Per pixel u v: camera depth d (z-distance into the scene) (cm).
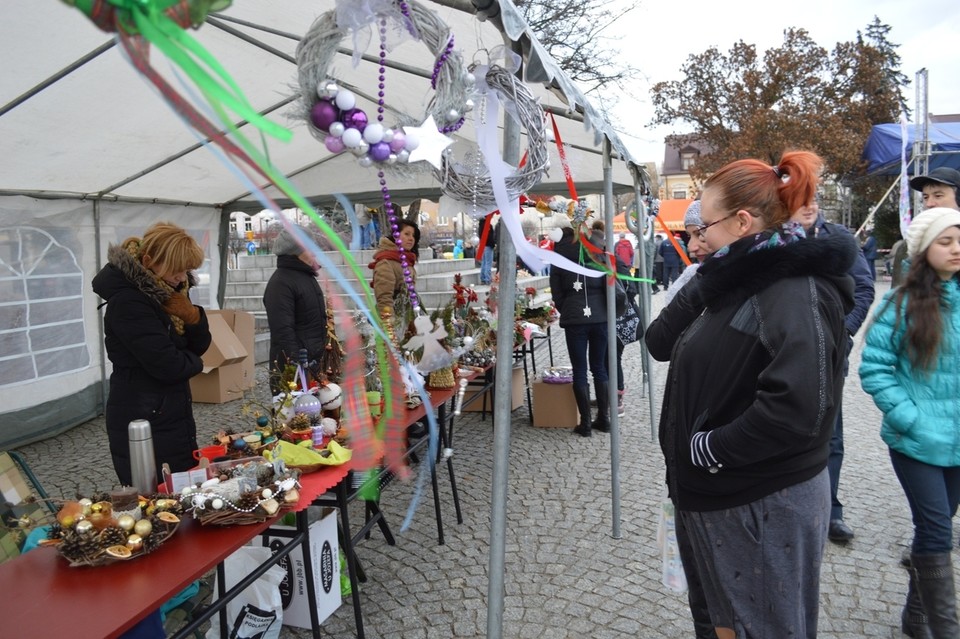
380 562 329
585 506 397
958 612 272
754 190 162
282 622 272
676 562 205
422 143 150
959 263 230
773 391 148
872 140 1373
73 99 342
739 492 160
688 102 2364
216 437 261
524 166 175
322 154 548
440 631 270
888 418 240
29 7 247
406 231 434
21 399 528
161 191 589
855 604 283
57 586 163
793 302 152
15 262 517
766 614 160
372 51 277
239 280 1203
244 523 198
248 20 313
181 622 229
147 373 274
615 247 562
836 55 2320
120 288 264
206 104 83
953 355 233
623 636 266
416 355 309
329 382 290
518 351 620
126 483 274
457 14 247
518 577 314
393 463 180
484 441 537
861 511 378
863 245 1303
